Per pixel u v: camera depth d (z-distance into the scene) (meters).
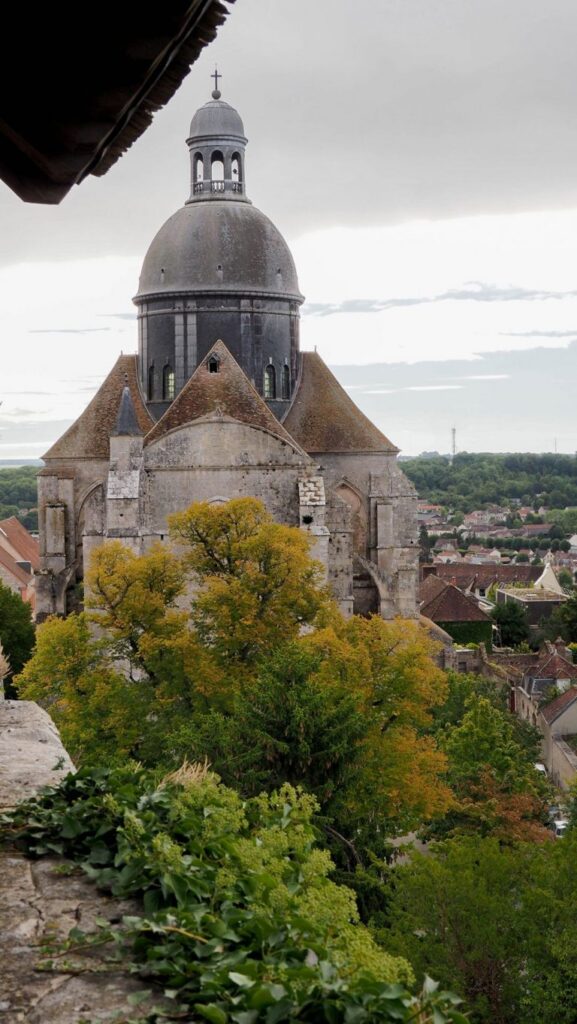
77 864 10.16
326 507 65.00
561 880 34.56
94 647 49.91
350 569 65.38
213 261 74.75
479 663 112.50
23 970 8.33
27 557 142.50
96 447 73.31
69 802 11.55
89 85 9.30
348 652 46.62
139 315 76.94
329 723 39.69
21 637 75.50
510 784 56.66
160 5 8.60
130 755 46.25
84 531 65.94
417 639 49.69
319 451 75.00
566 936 31.50
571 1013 30.39
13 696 60.25
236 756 38.72
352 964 8.95
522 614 145.25
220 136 76.12
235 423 62.44
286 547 51.31
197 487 62.50
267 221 76.81
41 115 9.64
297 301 77.50
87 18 8.67
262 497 62.72
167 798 11.62
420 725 52.16
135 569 50.78
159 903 9.37
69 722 46.84
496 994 32.19
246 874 10.52
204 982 7.95
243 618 49.75
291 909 10.23
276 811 14.07
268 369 76.19
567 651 121.12
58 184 10.81
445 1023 7.91
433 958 32.53
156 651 48.69
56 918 9.16
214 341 75.19
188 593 59.66
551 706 88.50
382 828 43.44
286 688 40.19
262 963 8.36
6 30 8.81
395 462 75.75
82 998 7.92
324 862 12.37
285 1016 7.67
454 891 33.31
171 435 62.31
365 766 41.81
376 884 36.78
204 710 46.72
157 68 9.45
